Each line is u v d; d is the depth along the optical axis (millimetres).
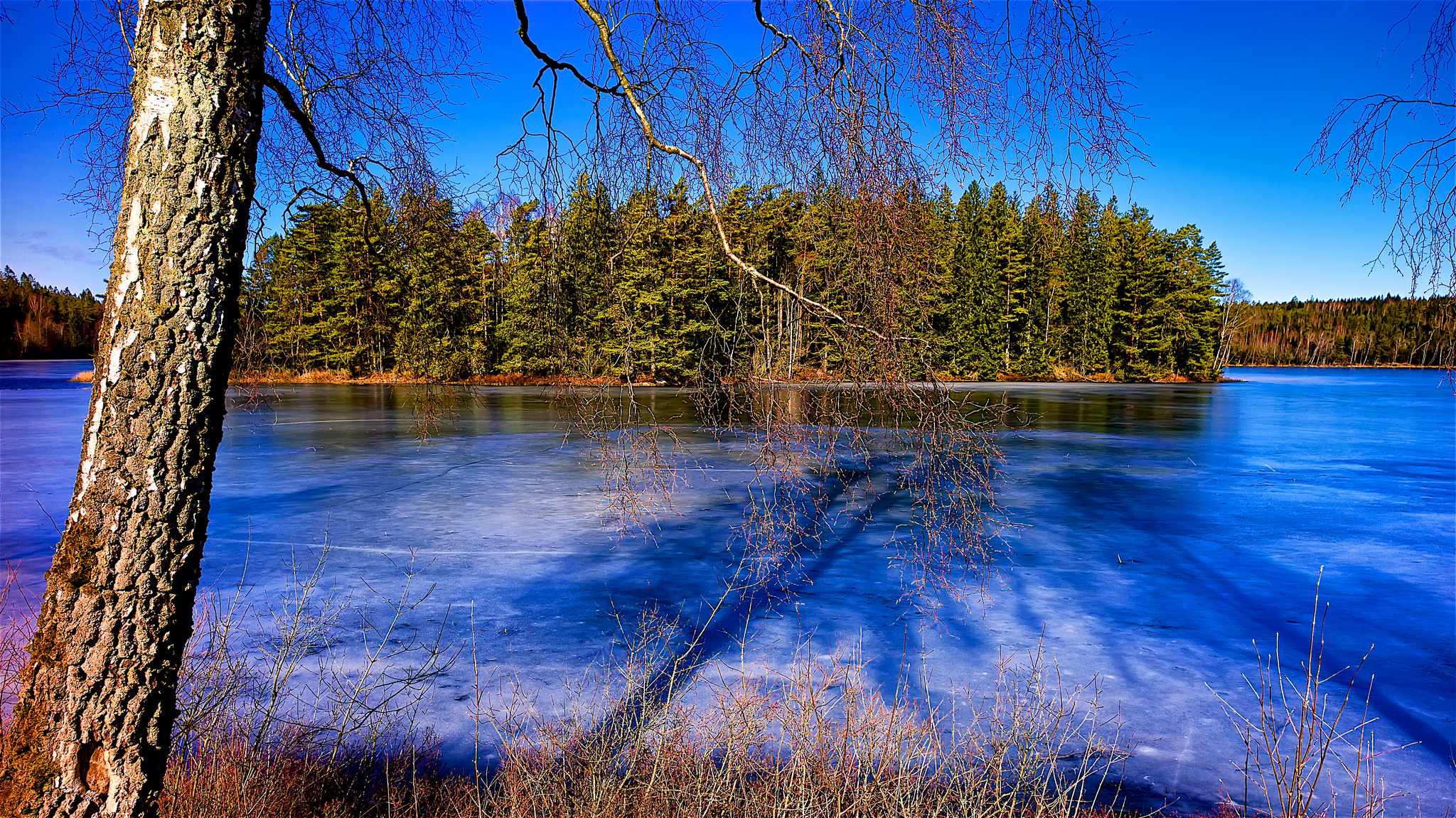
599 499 9273
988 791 2721
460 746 3258
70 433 15352
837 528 7848
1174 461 13133
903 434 2521
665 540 7289
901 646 4633
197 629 4477
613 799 2467
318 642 4520
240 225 1574
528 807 2518
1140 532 7914
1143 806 2916
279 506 8867
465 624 4953
